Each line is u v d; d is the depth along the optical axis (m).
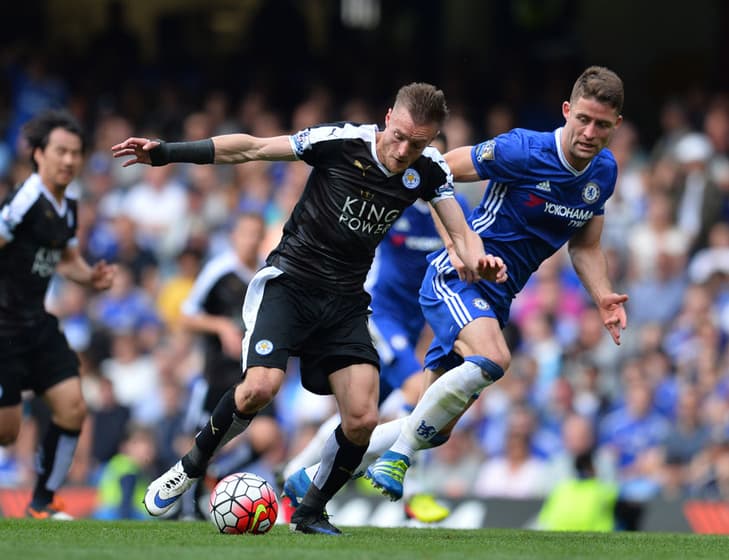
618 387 44.56
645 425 42.16
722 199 50.72
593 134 22.91
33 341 28.42
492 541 22.83
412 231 30.45
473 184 43.91
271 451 38.81
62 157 27.81
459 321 23.81
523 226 24.11
